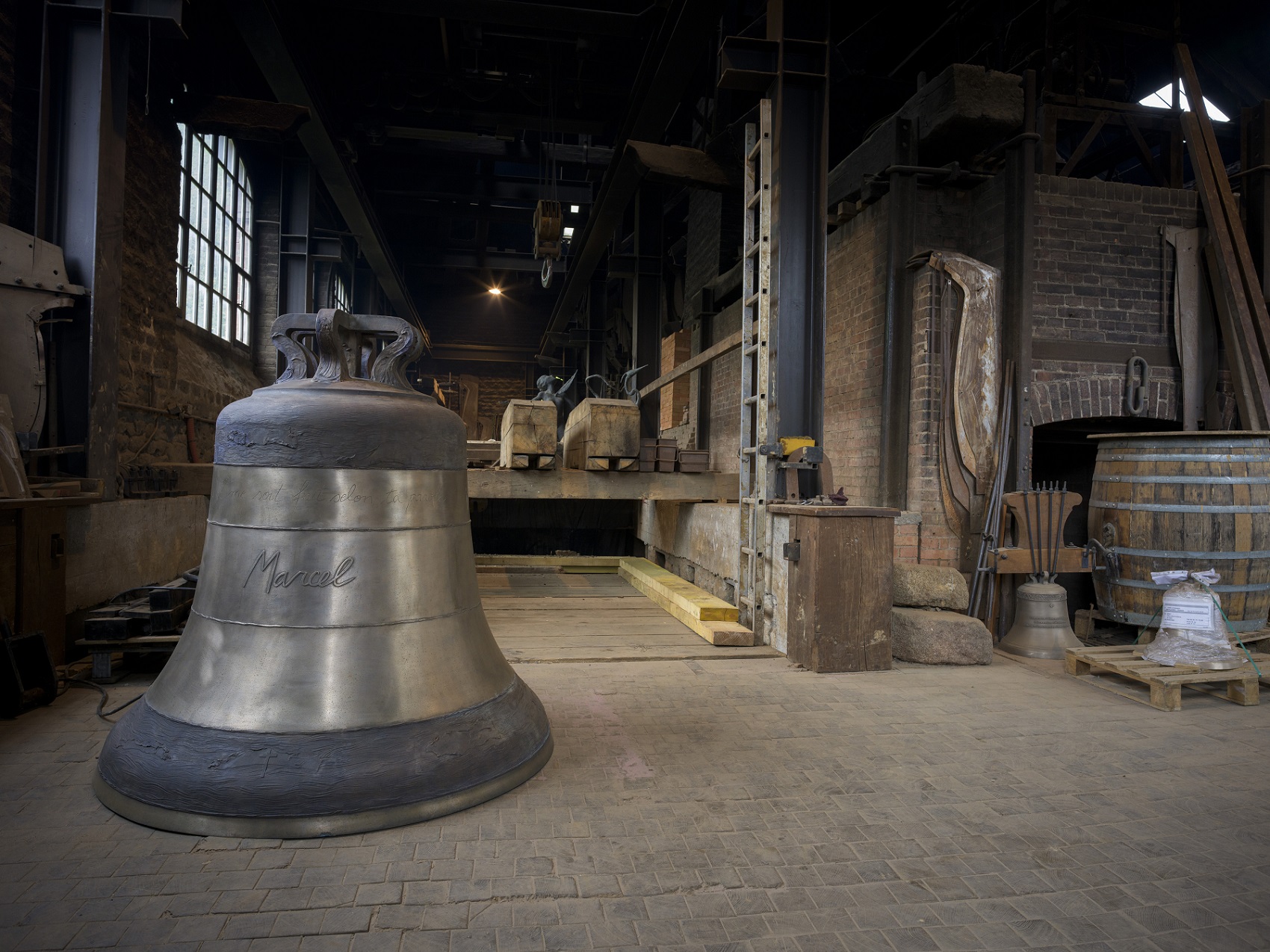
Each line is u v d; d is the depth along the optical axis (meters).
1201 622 3.87
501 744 2.48
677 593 5.49
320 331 2.42
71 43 4.55
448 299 25.44
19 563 3.47
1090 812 2.41
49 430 4.37
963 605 4.71
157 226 6.83
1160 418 5.86
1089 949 1.71
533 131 13.74
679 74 7.11
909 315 5.84
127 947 1.64
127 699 3.36
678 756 2.81
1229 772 2.76
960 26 8.08
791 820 2.31
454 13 7.68
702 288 10.72
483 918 1.78
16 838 2.11
